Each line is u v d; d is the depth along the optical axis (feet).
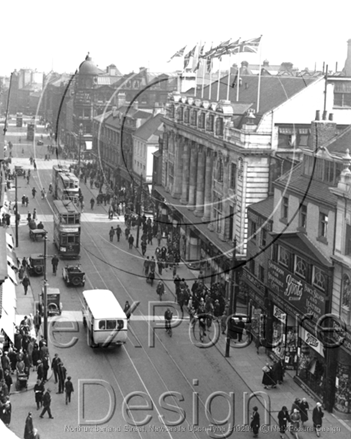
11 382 152.87
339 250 147.74
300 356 163.22
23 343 168.55
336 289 147.95
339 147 173.17
